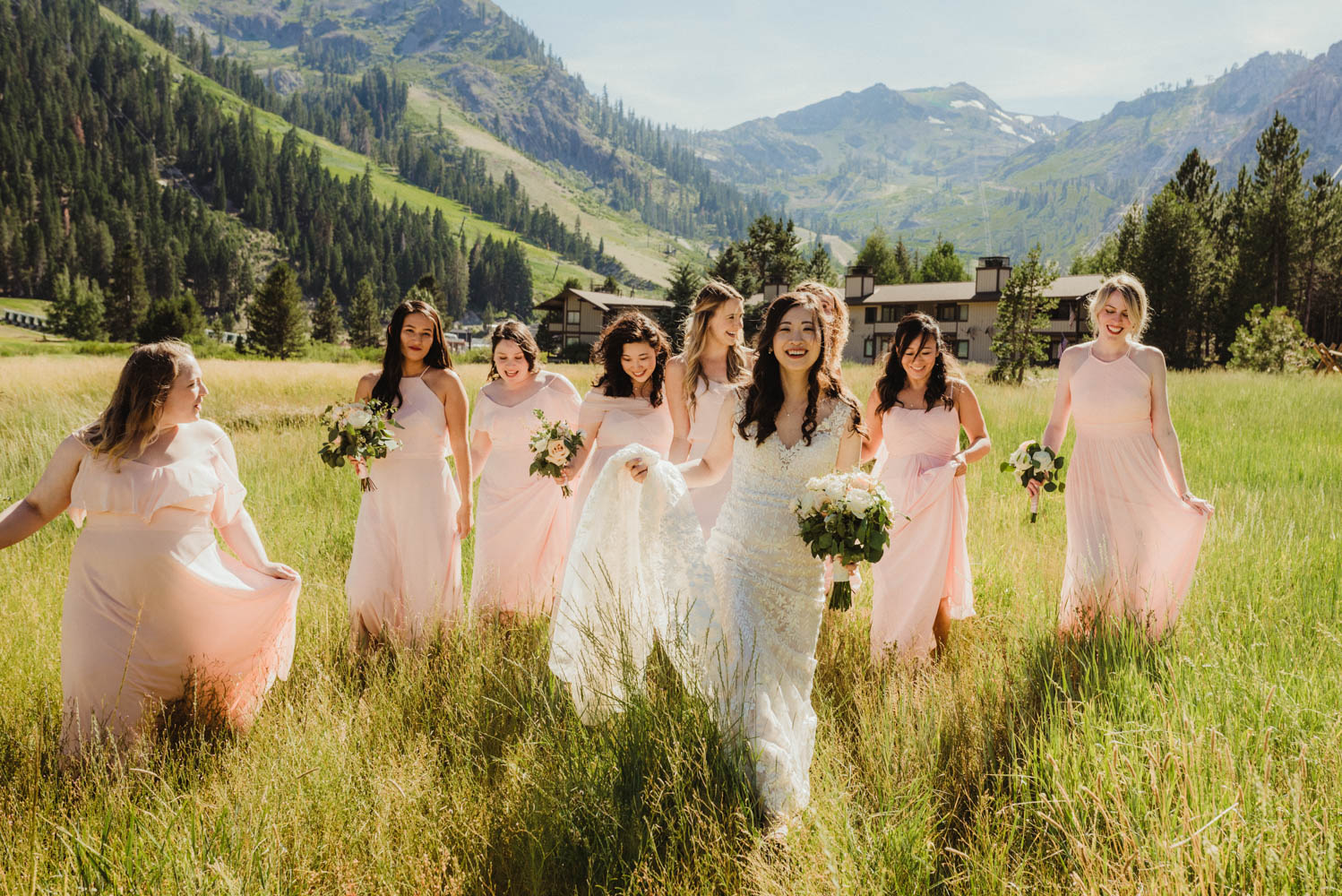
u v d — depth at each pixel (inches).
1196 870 90.7
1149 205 2014.0
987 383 1058.1
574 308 3201.3
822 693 157.3
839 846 102.3
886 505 130.3
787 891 97.7
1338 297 2001.7
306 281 7608.3
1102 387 181.5
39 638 172.9
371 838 108.7
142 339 3344.0
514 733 140.3
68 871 98.9
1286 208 1939.0
